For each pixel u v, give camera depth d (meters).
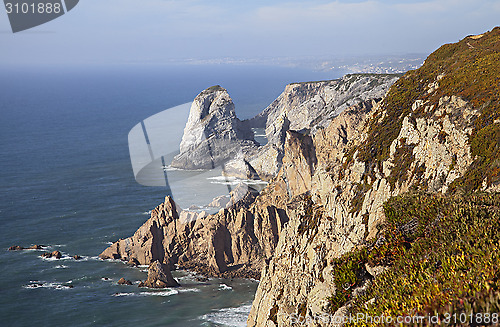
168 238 81.31
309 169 80.25
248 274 75.88
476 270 11.59
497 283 10.11
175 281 72.38
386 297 12.73
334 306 15.89
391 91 49.84
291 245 40.25
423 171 34.62
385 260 15.82
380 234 17.69
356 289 15.61
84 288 71.19
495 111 31.98
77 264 80.75
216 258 77.75
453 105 36.06
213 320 60.25
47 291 70.19
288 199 80.88
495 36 49.44
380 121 46.22
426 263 13.73
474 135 31.69
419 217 17.47
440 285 11.51
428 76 47.22
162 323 60.22
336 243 35.88
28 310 64.56
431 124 36.25
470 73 39.53
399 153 38.44
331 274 17.22
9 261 81.88
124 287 71.50
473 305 9.09
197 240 80.31
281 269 38.97
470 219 16.03
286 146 82.75
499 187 26.22
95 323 60.94
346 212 38.22
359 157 42.16
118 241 84.50
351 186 40.25
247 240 79.00
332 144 80.88
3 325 60.53
